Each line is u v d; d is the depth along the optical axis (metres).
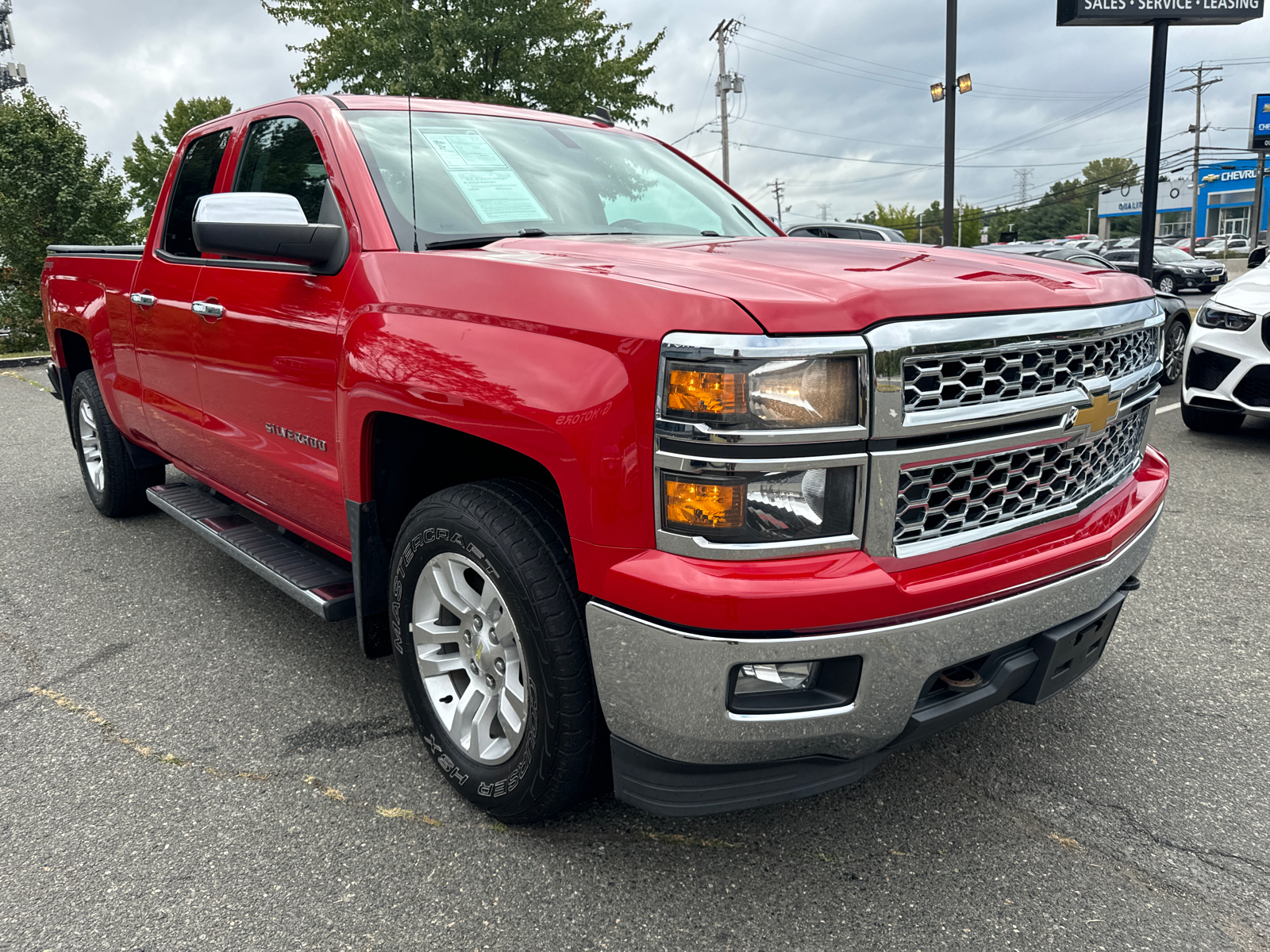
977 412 1.80
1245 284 6.65
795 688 1.81
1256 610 3.59
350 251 2.47
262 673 3.08
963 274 1.94
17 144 13.90
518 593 1.94
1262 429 7.06
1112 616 2.26
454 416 2.01
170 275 3.39
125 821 2.27
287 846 2.17
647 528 1.74
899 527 1.77
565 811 2.28
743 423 1.63
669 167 3.42
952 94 18.28
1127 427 2.37
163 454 4.02
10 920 1.92
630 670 1.80
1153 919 1.93
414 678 2.38
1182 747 2.62
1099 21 10.32
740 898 2.00
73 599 3.74
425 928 1.91
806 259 2.08
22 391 9.80
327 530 2.80
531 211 2.73
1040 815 2.30
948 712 1.93
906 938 1.88
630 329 1.73
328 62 16.59
